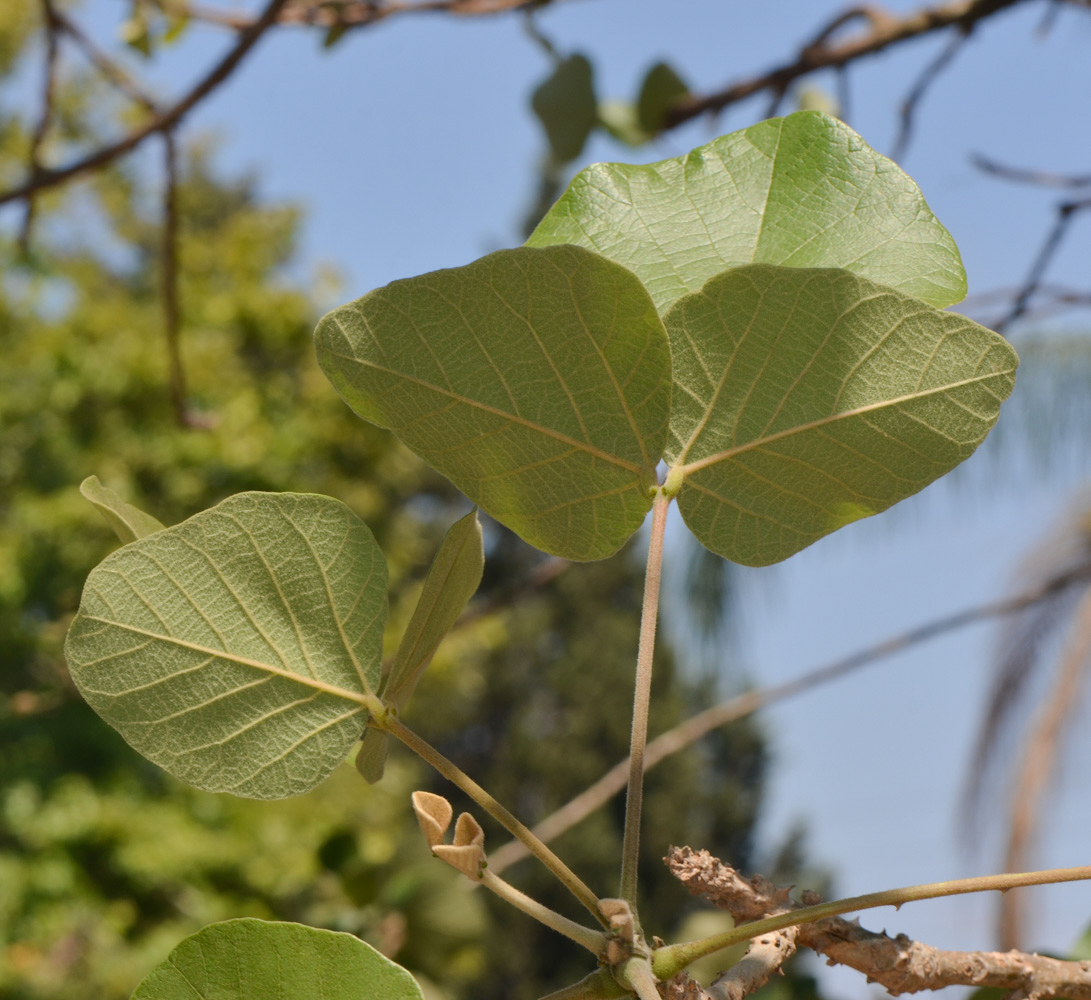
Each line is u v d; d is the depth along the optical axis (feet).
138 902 18.63
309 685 2.22
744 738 43.04
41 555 19.74
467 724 43.80
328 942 2.08
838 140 2.38
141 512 2.36
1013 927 14.62
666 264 2.36
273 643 2.21
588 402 2.23
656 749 5.38
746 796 42.45
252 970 2.08
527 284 2.18
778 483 2.28
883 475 2.26
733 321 2.24
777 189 2.38
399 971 2.07
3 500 21.22
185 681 2.20
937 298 2.31
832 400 2.24
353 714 2.23
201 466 21.58
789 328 2.23
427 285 2.18
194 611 2.19
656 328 2.19
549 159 6.89
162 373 21.75
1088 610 15.02
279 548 2.21
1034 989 2.26
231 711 2.21
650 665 2.23
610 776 5.07
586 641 43.37
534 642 44.21
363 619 2.23
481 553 2.27
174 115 5.80
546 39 6.66
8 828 17.33
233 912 18.56
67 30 6.21
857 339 2.22
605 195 2.39
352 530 2.22
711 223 2.37
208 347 22.94
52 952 16.89
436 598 2.24
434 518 41.78
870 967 2.23
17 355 22.93
